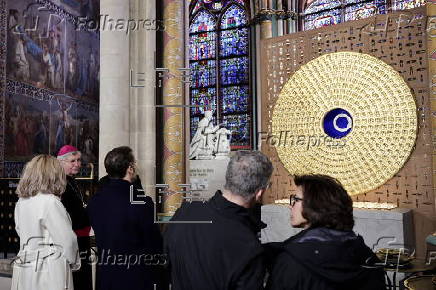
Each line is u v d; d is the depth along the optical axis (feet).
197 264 5.01
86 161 37.32
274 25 53.21
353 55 18.99
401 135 17.67
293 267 4.47
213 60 59.52
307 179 5.24
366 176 18.51
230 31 58.95
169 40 20.08
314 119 19.97
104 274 8.02
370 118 18.48
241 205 5.35
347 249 4.48
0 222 18.10
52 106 32.30
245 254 4.80
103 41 17.81
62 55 33.86
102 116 17.67
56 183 7.97
